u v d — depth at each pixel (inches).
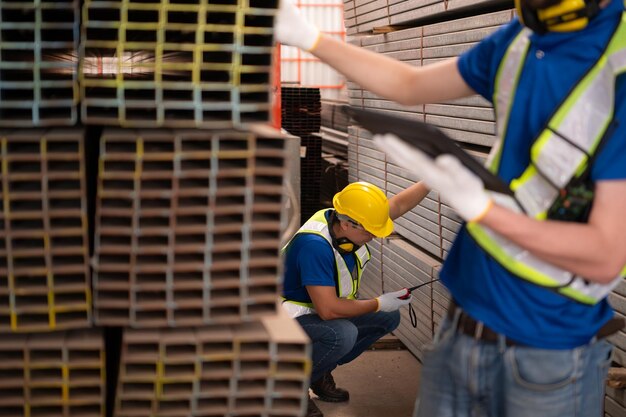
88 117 71.5
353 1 237.9
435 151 70.9
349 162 249.1
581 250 71.5
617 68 72.7
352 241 159.0
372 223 156.1
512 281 80.3
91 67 99.1
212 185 72.4
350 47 94.7
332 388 182.1
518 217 71.3
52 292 73.5
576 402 83.0
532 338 80.5
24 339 75.2
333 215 161.3
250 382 78.0
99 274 76.0
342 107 79.9
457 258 88.0
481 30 147.2
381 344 214.4
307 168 308.8
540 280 78.7
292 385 78.0
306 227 162.7
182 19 76.3
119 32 70.9
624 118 72.2
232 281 74.9
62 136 70.5
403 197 172.9
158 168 72.7
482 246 79.7
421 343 195.3
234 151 72.2
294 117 309.9
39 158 70.6
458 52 158.4
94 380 75.5
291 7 93.4
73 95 70.8
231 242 74.4
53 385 75.1
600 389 86.0
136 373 75.4
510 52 80.3
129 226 73.2
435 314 181.9
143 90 75.8
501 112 80.7
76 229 72.8
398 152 69.7
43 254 72.6
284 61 603.2
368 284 238.2
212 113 76.2
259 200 75.4
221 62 75.6
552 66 75.6
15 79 72.0
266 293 76.5
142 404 77.2
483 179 72.6
